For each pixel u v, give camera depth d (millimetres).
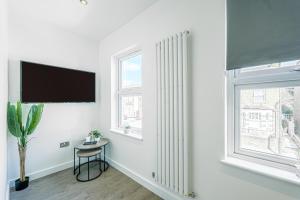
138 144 2271
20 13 2191
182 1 1670
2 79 1305
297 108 1133
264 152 1278
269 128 1261
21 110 2033
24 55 2246
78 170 2617
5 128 1616
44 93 2340
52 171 2504
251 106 1345
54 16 2293
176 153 1636
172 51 1692
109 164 2869
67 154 2697
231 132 1418
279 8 1071
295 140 1143
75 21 2438
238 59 1267
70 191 2027
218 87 1407
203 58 1504
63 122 2660
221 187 1380
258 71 1267
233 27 1297
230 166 1321
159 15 1936
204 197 1496
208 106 1475
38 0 1932
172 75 1690
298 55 993
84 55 2953
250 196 1215
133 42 2355
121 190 2055
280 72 1162
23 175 2074
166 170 1752
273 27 1095
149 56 2086
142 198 1890
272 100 1243
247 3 1218
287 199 1055
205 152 1493
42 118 2422
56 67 2486
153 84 2031
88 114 2996
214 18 1422
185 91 1550
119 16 2299
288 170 1138
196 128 1562
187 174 1547
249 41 1207
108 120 2951
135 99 2605
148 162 2107
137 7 2094
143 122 2180
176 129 1636
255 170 1167
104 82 3061
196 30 1555
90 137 2766
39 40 2396
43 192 1999
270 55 1106
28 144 2279
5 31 1629
